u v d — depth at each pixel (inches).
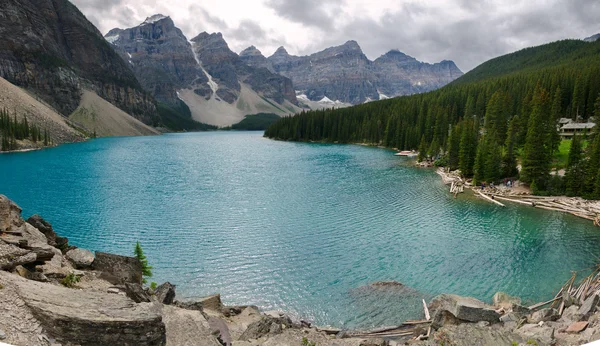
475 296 1162.0
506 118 4185.5
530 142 2810.0
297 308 1106.1
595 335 695.7
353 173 3727.9
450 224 1942.7
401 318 1038.4
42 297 499.2
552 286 1216.2
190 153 5900.6
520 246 1601.9
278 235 1759.4
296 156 5433.1
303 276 1318.9
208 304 958.4
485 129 4360.2
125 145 7623.0
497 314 896.9
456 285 1238.3
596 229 1845.5
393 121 6850.4
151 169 3986.2
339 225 1920.5
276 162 4682.6
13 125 6235.2
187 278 1305.4
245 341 665.0
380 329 967.6
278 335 709.3
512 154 3176.7
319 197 2596.0
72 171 3799.2
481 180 3046.3
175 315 630.5
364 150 6432.1
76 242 1662.2
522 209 2267.5
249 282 1274.6
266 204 2379.4
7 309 454.0
